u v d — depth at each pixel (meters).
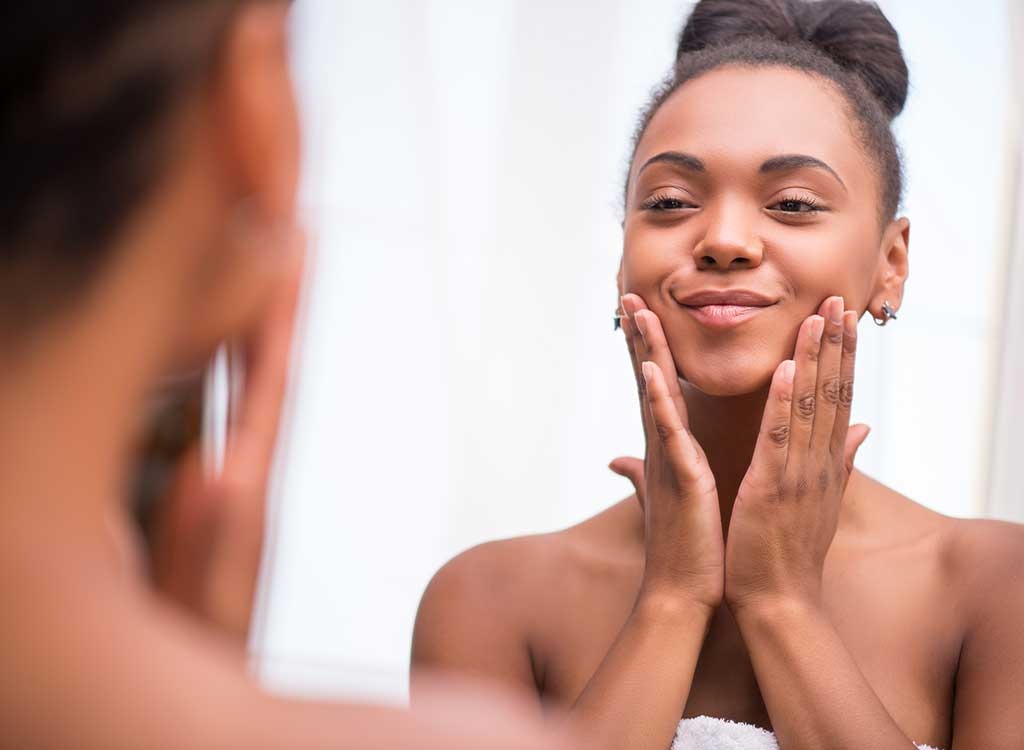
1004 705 1.11
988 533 1.21
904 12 2.29
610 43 2.40
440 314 2.40
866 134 1.13
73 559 0.29
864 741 1.04
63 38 0.29
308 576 2.40
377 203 2.38
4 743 0.28
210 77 0.31
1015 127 2.26
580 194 2.41
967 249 2.28
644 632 1.10
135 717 0.28
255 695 0.30
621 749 1.06
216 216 0.31
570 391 2.41
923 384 2.29
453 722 0.32
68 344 0.29
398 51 2.37
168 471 0.38
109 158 0.29
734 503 1.17
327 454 2.40
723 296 1.09
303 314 0.36
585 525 1.33
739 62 1.13
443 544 2.41
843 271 1.10
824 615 1.10
